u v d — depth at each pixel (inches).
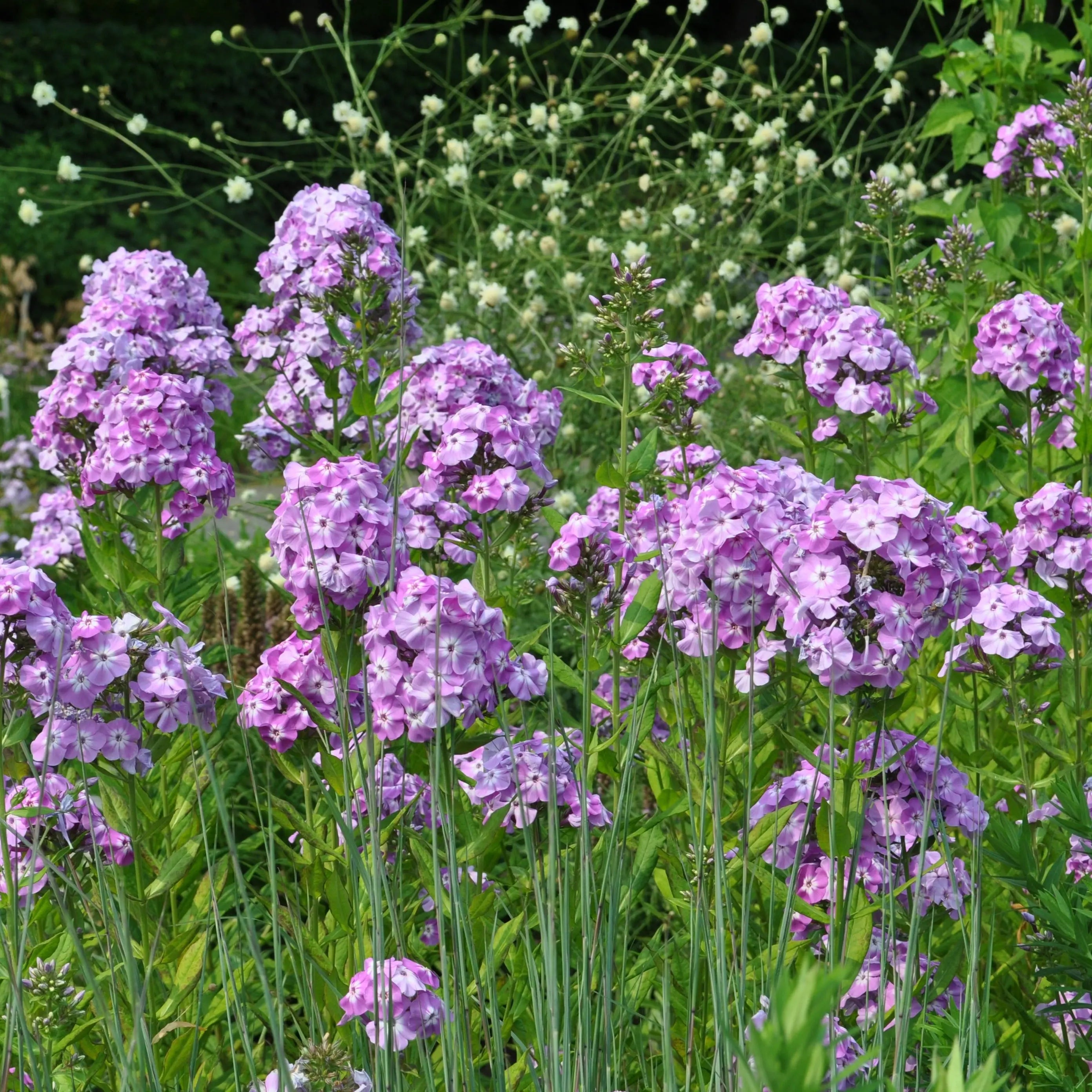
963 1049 87.0
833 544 94.9
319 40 583.8
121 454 133.2
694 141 295.7
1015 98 230.4
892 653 92.0
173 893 117.3
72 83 555.8
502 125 304.7
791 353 141.5
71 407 145.3
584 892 85.7
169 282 163.9
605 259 267.0
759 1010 89.6
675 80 308.0
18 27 560.1
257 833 151.1
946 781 103.7
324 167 321.4
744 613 100.6
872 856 103.3
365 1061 90.4
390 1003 80.9
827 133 319.6
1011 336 149.5
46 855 103.7
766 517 98.1
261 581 198.7
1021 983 120.4
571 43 337.1
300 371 163.5
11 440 378.9
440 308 257.0
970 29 594.6
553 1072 78.8
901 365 139.6
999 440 173.0
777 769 129.1
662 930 127.3
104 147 561.3
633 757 102.0
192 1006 109.0
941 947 117.1
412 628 91.0
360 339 156.6
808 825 102.0
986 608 117.0
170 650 104.8
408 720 92.4
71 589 194.1
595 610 116.6
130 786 106.4
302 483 99.7
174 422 134.7
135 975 83.4
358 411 131.3
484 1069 114.2
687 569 102.0
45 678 98.7
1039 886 106.5
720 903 77.3
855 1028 101.8
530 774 104.8
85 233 522.3
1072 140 186.9
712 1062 100.3
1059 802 113.0
